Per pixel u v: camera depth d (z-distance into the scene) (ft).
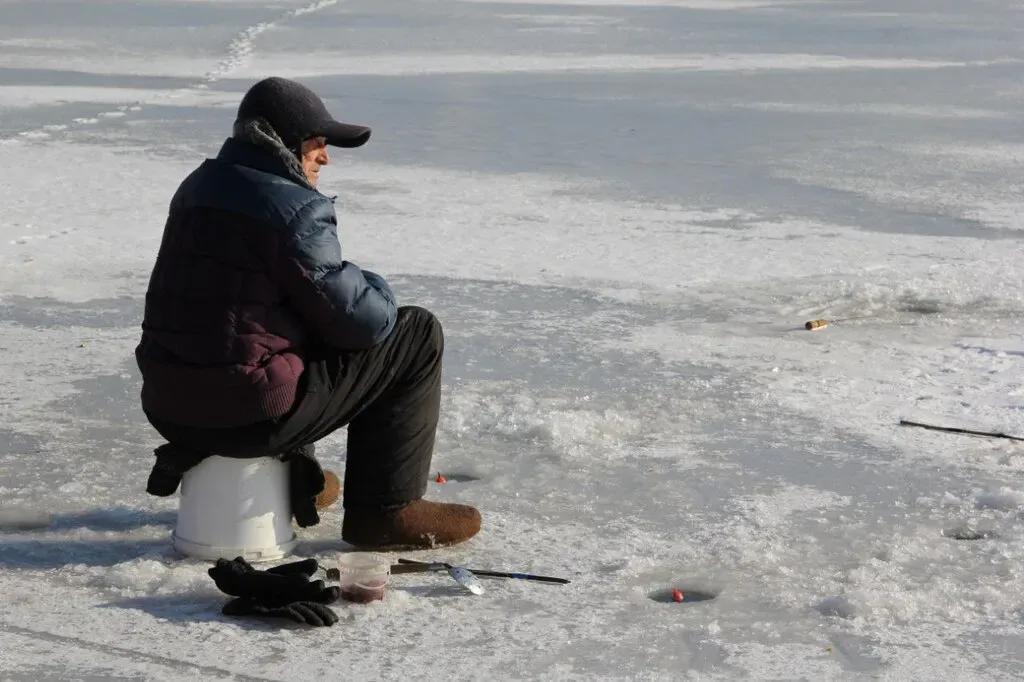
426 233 45.78
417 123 74.64
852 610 18.47
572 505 22.49
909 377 30.30
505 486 23.31
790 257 43.21
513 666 16.78
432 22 147.95
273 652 16.98
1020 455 25.16
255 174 18.83
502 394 28.60
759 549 20.62
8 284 37.60
